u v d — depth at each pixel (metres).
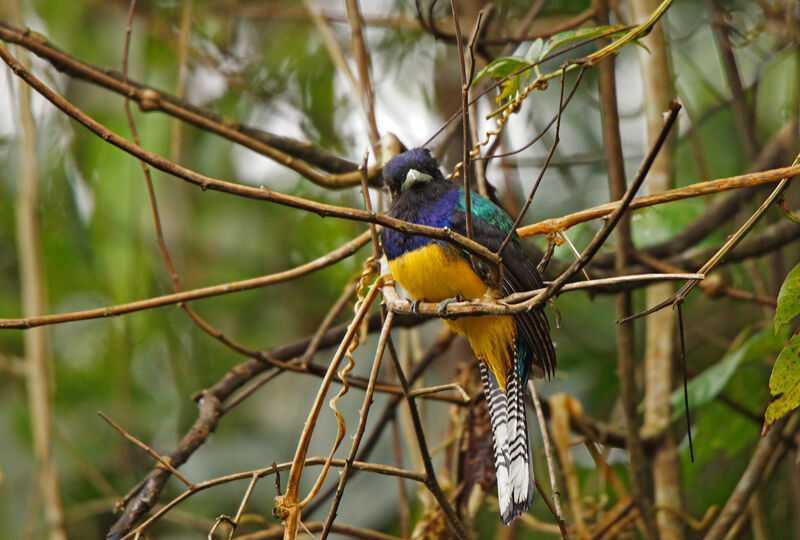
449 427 9.64
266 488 11.90
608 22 9.45
